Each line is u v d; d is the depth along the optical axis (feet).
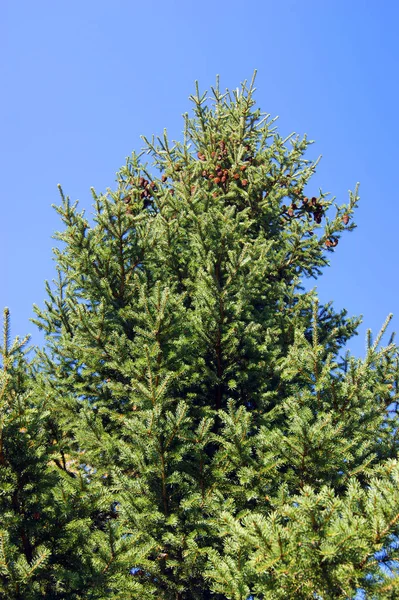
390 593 14.87
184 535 22.09
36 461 19.43
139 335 31.35
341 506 16.02
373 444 25.67
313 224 43.04
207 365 30.60
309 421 21.77
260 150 49.57
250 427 28.40
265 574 16.21
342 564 15.62
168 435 22.25
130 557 19.70
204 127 52.47
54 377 32.71
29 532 19.33
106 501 20.52
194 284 33.76
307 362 22.79
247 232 45.21
